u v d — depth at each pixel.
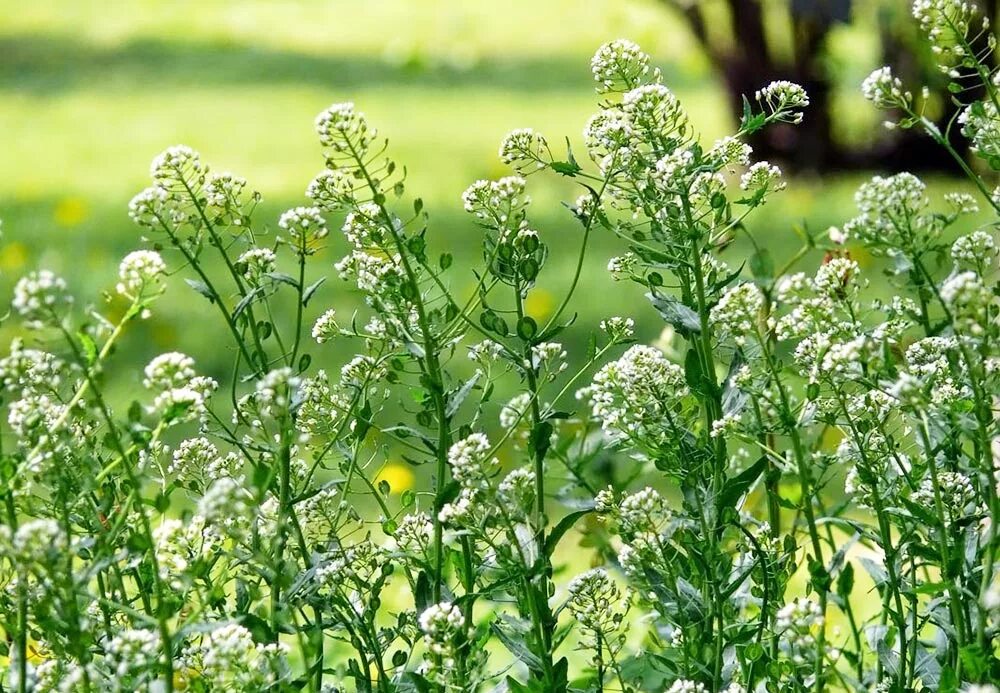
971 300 1.29
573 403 2.24
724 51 3.85
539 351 1.37
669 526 1.35
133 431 1.29
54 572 1.28
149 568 1.34
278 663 1.31
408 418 1.94
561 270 3.21
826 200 3.76
